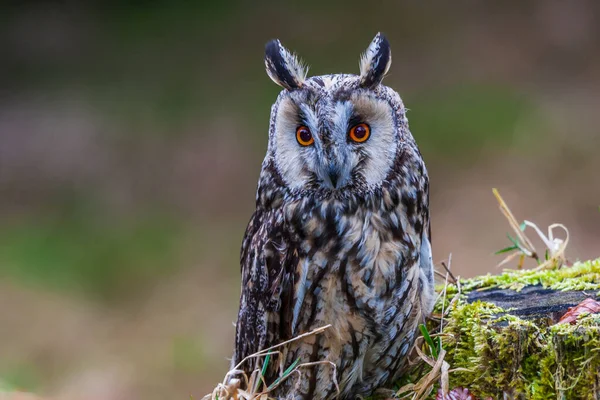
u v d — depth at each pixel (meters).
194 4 24.48
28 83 21.77
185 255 14.79
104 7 24.80
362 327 4.88
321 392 5.02
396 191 4.87
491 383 4.65
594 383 4.36
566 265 5.62
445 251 13.52
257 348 5.19
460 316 4.88
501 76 19.48
